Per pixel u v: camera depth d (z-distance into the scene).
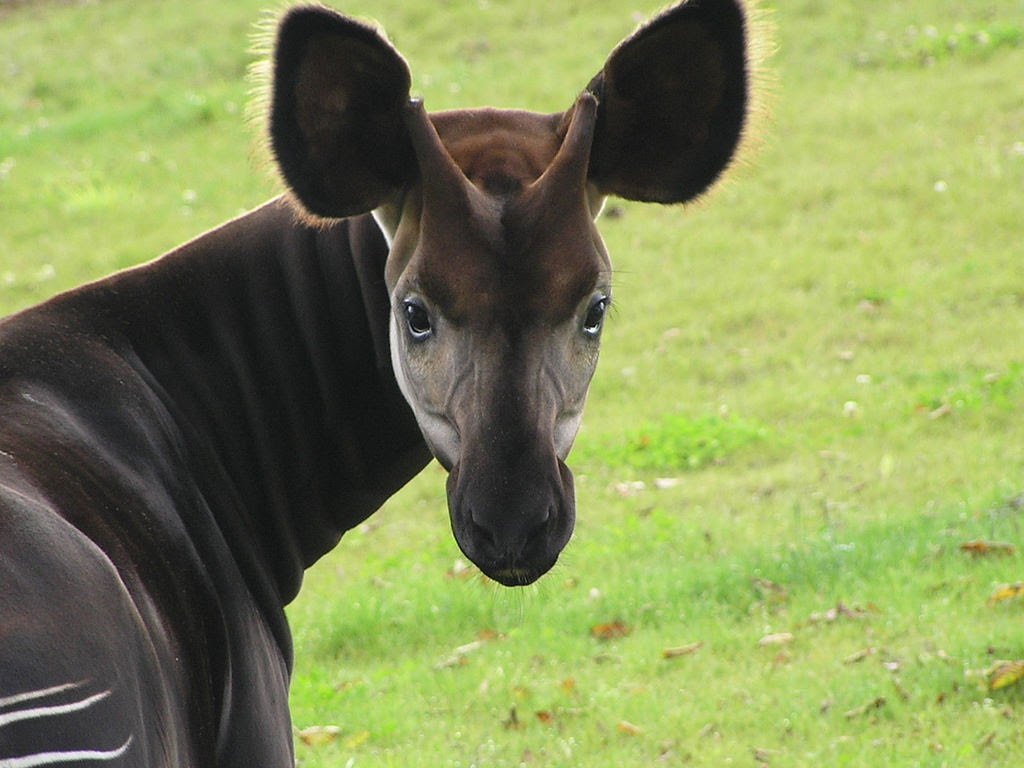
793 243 29.17
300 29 6.49
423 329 6.44
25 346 6.69
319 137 6.71
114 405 6.74
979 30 38.03
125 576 5.89
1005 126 32.47
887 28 39.47
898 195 30.42
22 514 5.32
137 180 37.75
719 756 11.71
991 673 12.14
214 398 7.36
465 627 15.66
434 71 40.75
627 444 21.36
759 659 13.61
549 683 13.65
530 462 6.11
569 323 6.36
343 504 7.88
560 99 37.44
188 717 6.03
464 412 6.24
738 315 26.30
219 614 6.59
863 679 12.66
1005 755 11.15
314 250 7.64
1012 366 21.83
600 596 15.62
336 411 7.68
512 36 42.91
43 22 50.97
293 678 14.73
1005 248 27.36
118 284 7.30
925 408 21.16
